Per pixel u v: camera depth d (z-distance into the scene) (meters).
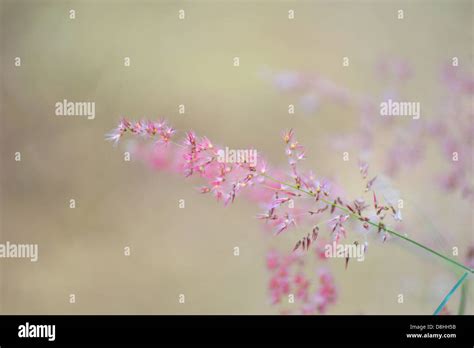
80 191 2.90
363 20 3.18
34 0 3.42
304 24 3.31
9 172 2.95
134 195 2.84
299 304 1.12
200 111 3.11
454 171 1.61
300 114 2.72
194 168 0.81
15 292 2.45
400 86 1.94
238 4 3.48
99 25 3.42
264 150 2.84
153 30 3.44
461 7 3.02
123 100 3.19
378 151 1.71
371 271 1.97
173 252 2.60
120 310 2.36
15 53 3.28
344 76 2.90
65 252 2.65
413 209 1.60
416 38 2.94
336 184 1.06
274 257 1.07
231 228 2.61
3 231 2.73
